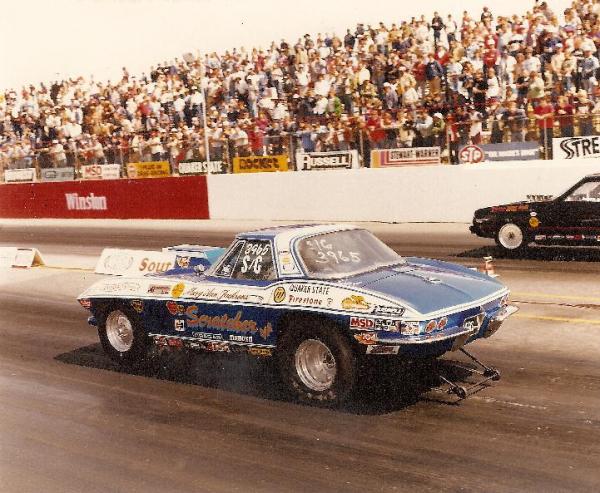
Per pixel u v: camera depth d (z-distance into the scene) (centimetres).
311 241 577
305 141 1836
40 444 510
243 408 550
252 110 2131
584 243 1087
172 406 570
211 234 1756
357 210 1748
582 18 1653
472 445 449
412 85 1764
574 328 708
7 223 2492
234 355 657
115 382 648
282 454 458
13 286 1235
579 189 1103
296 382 549
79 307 1016
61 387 646
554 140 1489
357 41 2095
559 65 1595
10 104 2847
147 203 2177
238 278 597
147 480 435
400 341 493
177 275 669
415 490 394
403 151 1672
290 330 546
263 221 1906
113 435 517
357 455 447
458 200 1589
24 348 805
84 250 1675
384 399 540
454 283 552
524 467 413
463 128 1584
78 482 441
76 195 2366
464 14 1853
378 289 523
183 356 706
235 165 1984
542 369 593
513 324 740
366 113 1762
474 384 563
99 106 2483
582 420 479
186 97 2262
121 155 2238
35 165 2488
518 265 1077
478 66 1722
